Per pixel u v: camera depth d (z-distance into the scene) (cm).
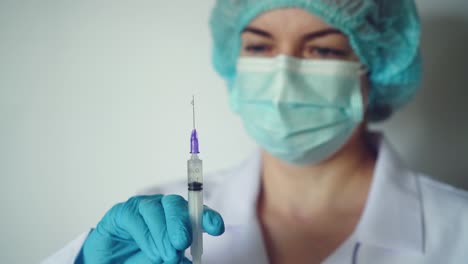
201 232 72
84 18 144
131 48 145
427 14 141
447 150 146
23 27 143
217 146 150
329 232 109
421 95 146
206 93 147
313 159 108
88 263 83
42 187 150
